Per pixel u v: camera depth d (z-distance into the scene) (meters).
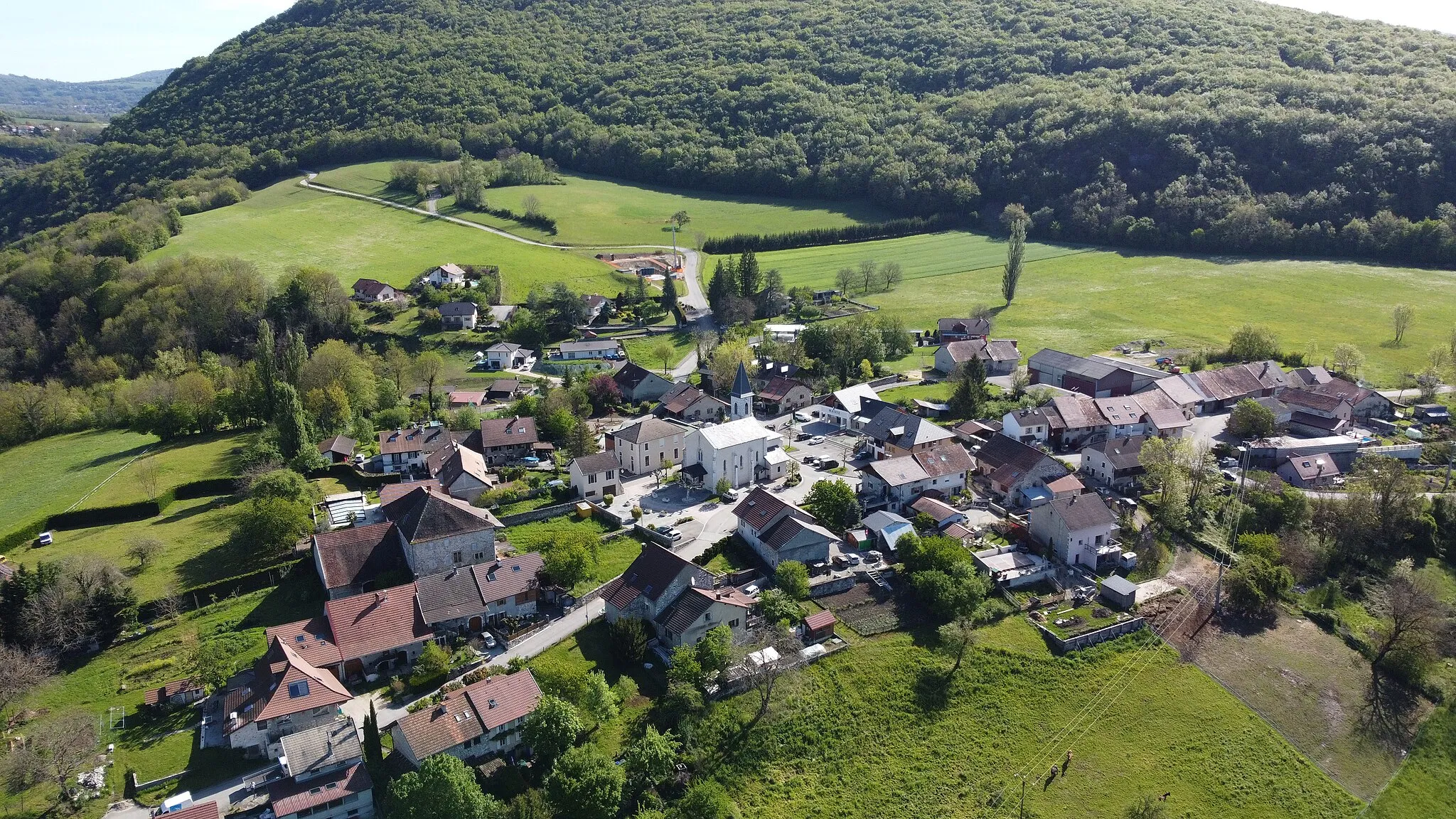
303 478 134.88
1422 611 108.06
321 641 96.06
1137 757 96.31
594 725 90.06
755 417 182.50
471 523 114.12
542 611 108.94
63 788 79.88
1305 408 170.38
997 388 193.25
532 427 158.88
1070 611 113.06
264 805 79.50
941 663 103.12
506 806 79.00
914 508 131.88
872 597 112.44
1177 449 141.50
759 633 102.69
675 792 85.75
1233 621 114.38
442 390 197.25
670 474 149.75
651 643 102.69
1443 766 99.00
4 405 191.88
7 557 122.94
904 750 94.25
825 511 127.50
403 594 102.31
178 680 95.62
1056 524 121.62
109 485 149.25
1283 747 99.12
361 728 89.06
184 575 114.50
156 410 176.12
